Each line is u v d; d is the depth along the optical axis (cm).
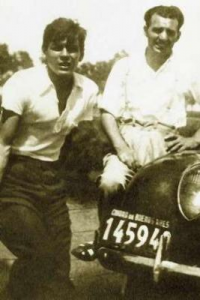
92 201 373
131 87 327
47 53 305
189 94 332
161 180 279
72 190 359
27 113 301
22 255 306
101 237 282
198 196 271
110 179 296
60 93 306
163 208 275
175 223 272
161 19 325
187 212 270
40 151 308
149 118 327
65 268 316
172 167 281
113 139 318
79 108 311
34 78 300
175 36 329
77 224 371
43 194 309
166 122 329
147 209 279
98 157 340
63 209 317
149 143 323
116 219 283
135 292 286
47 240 307
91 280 326
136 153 323
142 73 327
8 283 311
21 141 305
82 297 313
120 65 329
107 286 321
